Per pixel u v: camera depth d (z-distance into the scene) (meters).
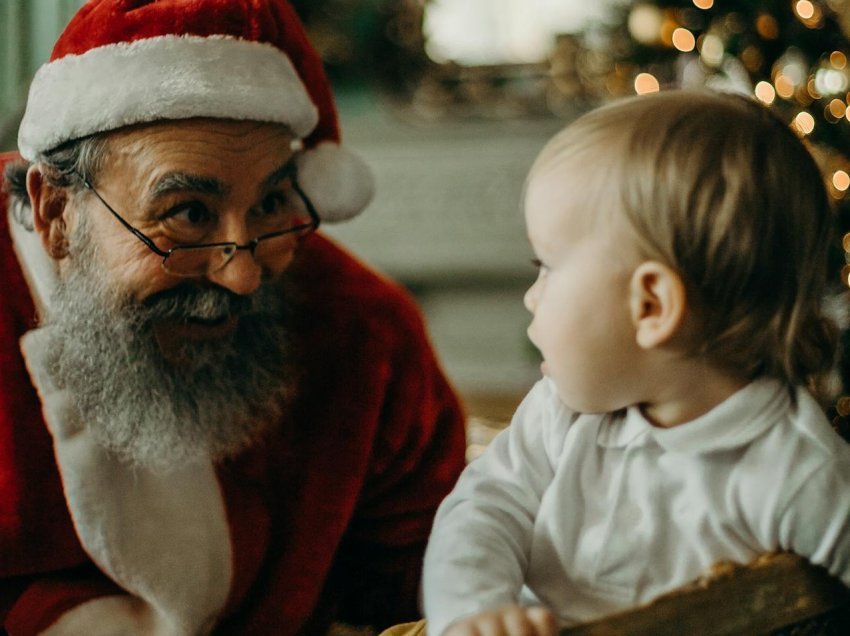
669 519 0.73
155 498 1.00
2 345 1.02
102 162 0.96
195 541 1.02
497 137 3.84
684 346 0.71
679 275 0.69
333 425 1.13
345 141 3.98
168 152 0.94
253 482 1.10
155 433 0.99
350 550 1.23
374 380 1.16
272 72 1.00
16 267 1.06
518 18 3.77
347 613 1.24
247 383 1.06
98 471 0.98
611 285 0.70
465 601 0.70
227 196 0.97
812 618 0.69
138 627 1.01
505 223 3.85
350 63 3.95
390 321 1.21
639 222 0.69
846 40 2.20
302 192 1.12
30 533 0.98
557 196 0.72
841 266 2.00
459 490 0.80
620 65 2.70
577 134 0.73
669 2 2.36
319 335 1.17
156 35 0.95
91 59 0.95
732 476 0.72
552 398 0.80
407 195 3.94
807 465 0.70
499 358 3.89
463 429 1.28
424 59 3.88
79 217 1.00
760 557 0.69
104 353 0.99
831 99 2.12
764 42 2.23
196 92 0.93
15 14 2.41
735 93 0.76
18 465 0.98
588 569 0.75
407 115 3.92
